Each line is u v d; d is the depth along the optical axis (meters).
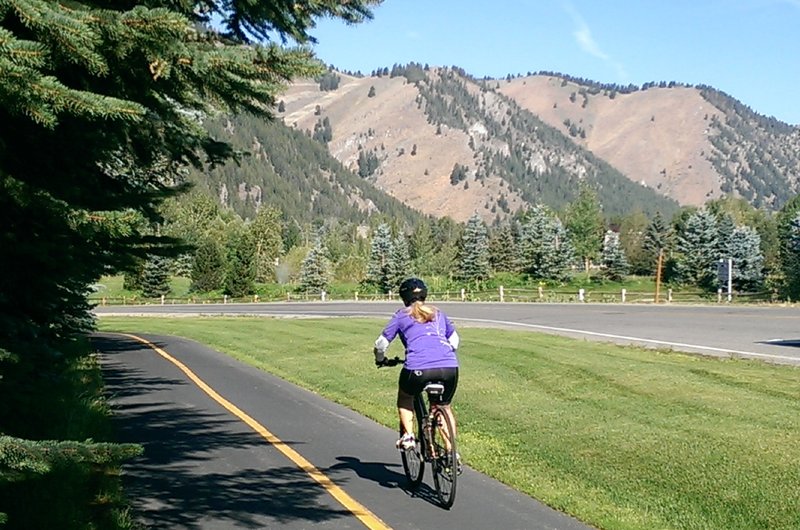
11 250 5.91
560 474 8.66
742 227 76.25
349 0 6.25
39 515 6.64
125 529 6.74
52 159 6.24
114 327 39.59
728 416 10.89
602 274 88.56
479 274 85.19
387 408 13.26
